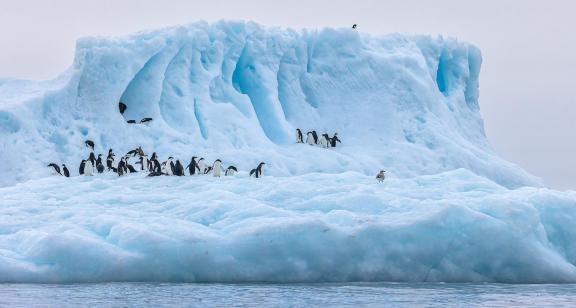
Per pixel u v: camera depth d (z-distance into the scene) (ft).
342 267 301.22
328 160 551.18
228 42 590.96
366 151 583.17
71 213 332.60
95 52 546.26
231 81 588.91
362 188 342.85
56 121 529.04
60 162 509.35
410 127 610.65
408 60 633.20
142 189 383.04
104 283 293.43
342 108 611.06
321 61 623.77
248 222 308.81
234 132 552.82
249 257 298.15
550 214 326.65
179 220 315.78
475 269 310.24
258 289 284.82
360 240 302.45
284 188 348.79
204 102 564.30
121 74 546.26
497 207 315.78
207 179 394.93
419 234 305.73
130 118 549.95
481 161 603.26
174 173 417.49
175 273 296.30
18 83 573.74
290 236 299.79
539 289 295.48
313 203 330.13
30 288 282.56
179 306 254.27
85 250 295.69
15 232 319.47
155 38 558.97
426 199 334.24
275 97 590.96
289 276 298.76
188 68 571.69
